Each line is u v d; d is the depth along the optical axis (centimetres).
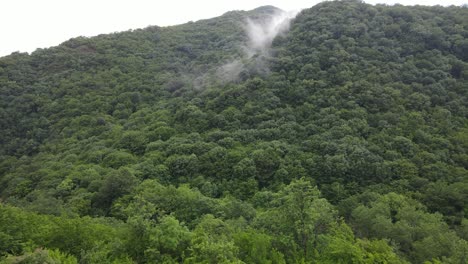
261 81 6494
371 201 4044
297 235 2803
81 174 5112
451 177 4475
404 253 3231
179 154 5350
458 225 3894
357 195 4284
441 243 3170
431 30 6850
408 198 4166
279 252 2652
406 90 5816
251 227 3181
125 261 2430
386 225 3422
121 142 6056
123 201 4216
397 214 3788
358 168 4647
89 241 2725
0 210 2856
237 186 4722
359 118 5366
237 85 6744
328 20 7500
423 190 4344
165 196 4047
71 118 7250
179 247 2620
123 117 7225
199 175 4994
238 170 4847
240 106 6238
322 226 2970
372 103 5641
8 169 6231
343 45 6806
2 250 2503
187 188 4356
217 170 5019
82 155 5894
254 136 5562
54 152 6425
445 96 5750
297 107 5906
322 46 6850
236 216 3803
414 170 4572
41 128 7219
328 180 4644
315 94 5978
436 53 6488
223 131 5769
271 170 4903
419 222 3594
